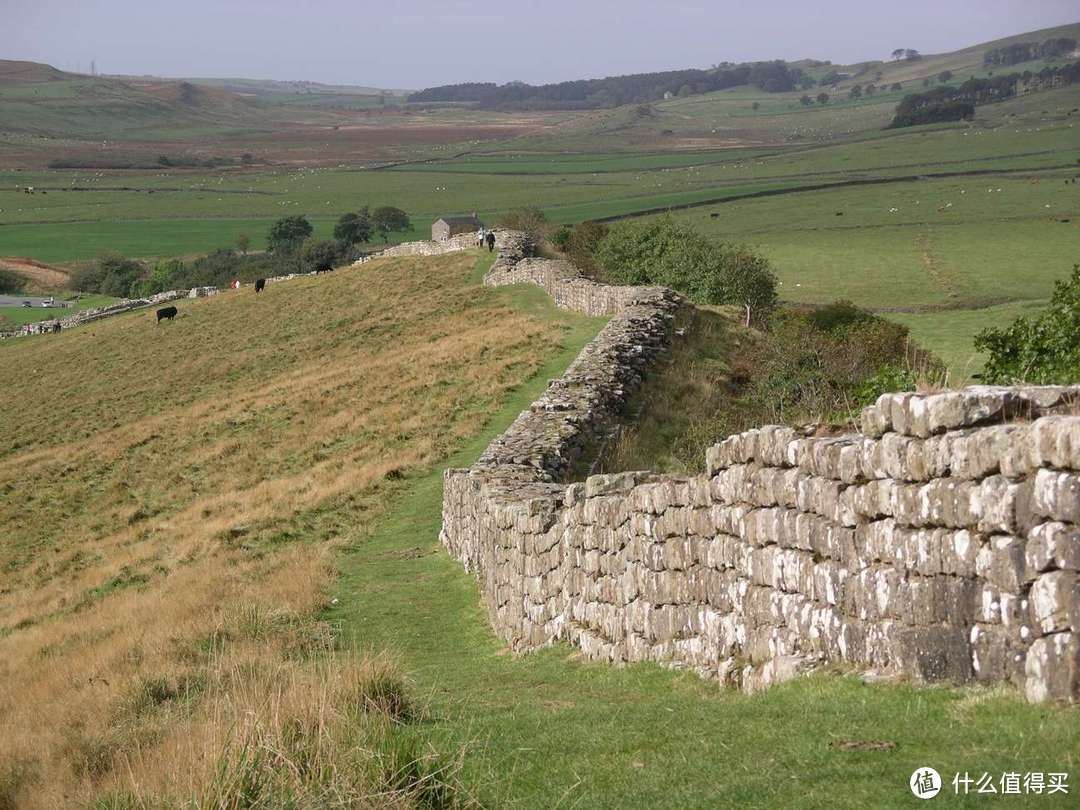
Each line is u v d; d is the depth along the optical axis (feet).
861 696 24.85
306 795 23.41
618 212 605.31
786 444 30.83
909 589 24.95
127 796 27.50
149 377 216.54
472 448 104.88
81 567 103.24
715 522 34.94
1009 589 21.79
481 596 61.62
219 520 101.30
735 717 27.09
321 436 127.85
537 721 32.35
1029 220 446.19
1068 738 19.10
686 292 181.78
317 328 222.28
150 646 57.52
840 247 404.98
